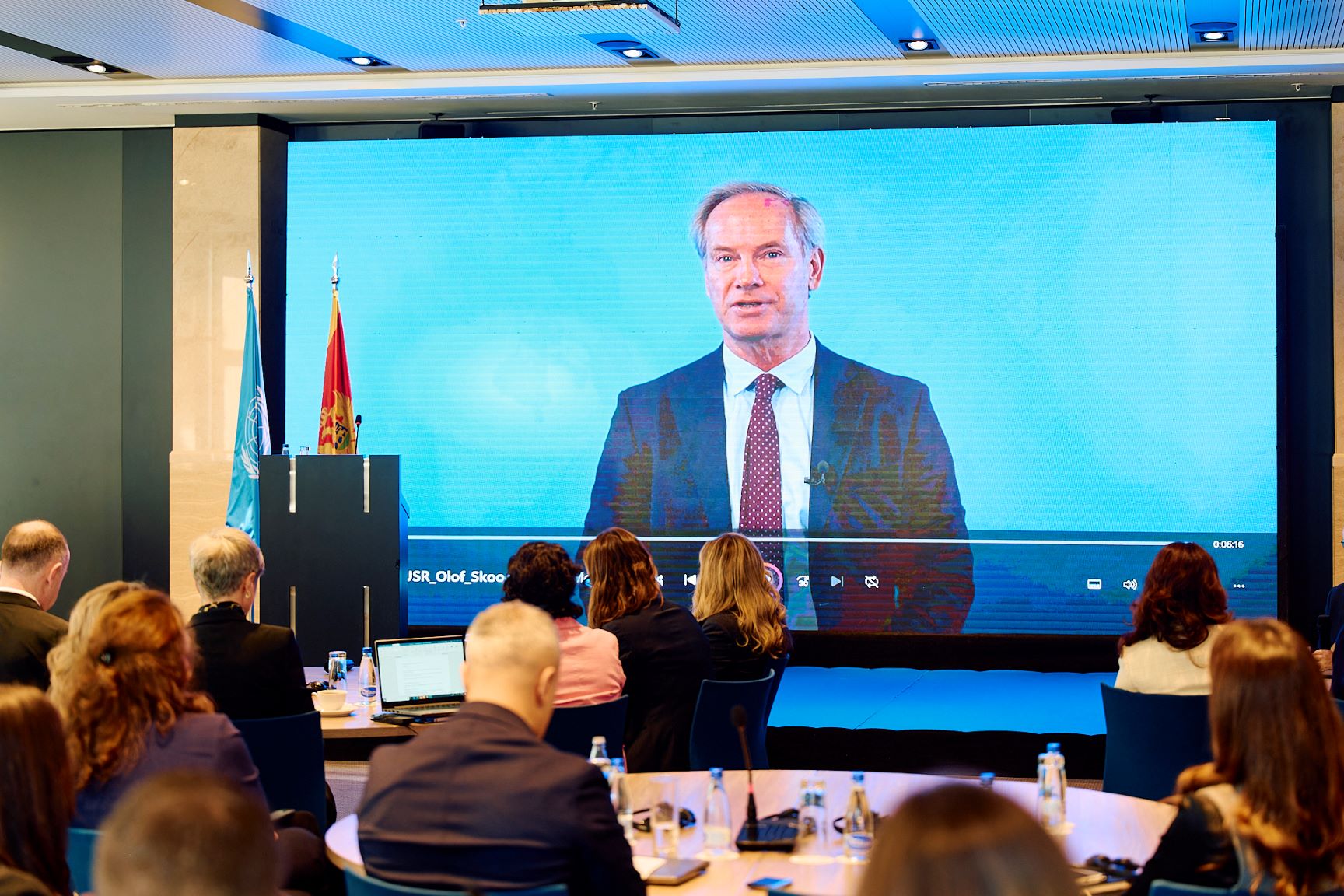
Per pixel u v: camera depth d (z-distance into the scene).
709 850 2.66
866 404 7.43
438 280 7.71
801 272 7.48
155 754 2.57
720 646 4.55
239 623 3.76
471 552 7.69
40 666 3.98
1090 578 7.25
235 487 7.11
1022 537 7.30
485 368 7.68
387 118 7.93
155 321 8.09
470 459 7.70
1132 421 7.21
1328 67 6.80
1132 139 7.19
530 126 7.65
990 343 7.33
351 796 5.83
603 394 7.62
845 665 7.52
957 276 7.35
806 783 2.82
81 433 8.15
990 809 1.08
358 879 2.23
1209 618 3.94
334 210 7.77
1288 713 2.11
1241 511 7.12
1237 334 7.12
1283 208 7.20
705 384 7.55
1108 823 2.84
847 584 7.45
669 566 7.57
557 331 7.64
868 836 2.63
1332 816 2.08
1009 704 6.80
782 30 6.47
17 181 8.20
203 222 7.77
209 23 6.42
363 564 5.88
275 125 7.83
